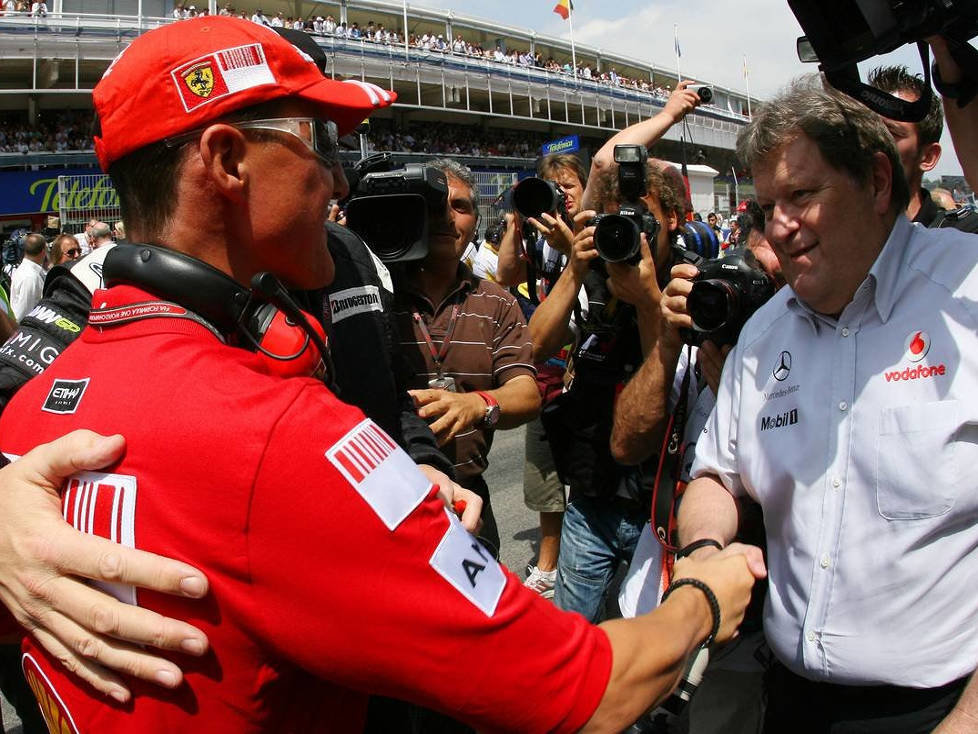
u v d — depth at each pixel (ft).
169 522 2.73
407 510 2.81
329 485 2.71
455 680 2.82
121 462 2.82
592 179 8.77
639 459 7.04
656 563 6.49
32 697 6.06
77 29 69.26
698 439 5.99
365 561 2.73
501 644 2.85
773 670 5.25
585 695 2.97
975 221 6.87
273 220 3.27
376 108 3.47
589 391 7.99
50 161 67.00
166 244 3.24
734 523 5.15
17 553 2.84
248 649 2.81
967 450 3.96
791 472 4.64
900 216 4.45
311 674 3.09
